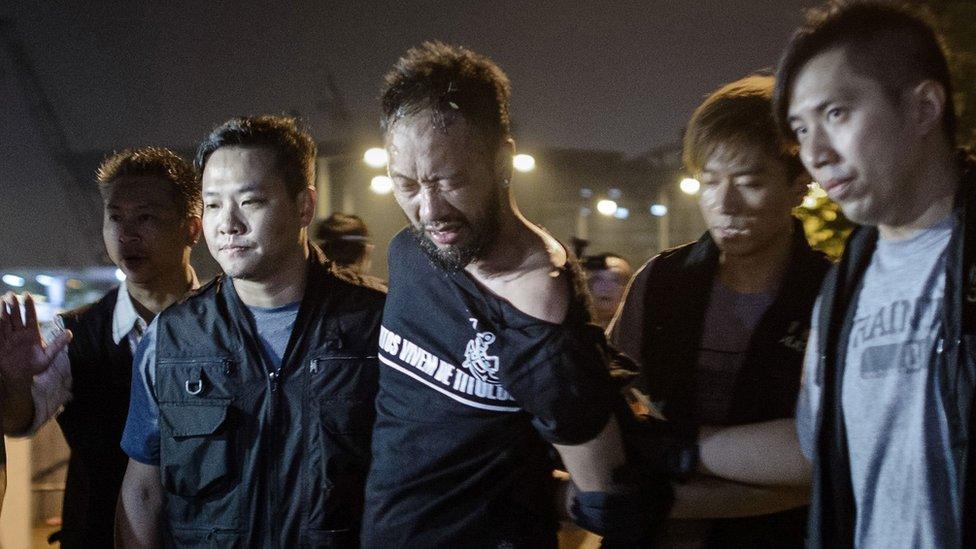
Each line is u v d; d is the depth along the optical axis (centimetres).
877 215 158
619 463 197
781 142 206
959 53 504
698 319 231
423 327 201
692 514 211
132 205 287
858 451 165
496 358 191
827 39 158
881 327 162
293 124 243
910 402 155
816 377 178
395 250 209
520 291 190
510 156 193
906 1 158
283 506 231
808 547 176
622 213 1867
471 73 187
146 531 254
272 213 231
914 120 154
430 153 183
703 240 237
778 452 201
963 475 146
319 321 236
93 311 292
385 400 210
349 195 1529
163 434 241
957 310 148
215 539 235
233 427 234
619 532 199
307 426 231
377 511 206
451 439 197
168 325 245
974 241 149
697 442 210
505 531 197
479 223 187
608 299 386
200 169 238
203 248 1357
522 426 197
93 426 285
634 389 229
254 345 237
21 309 259
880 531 160
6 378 254
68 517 290
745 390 224
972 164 157
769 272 226
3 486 244
